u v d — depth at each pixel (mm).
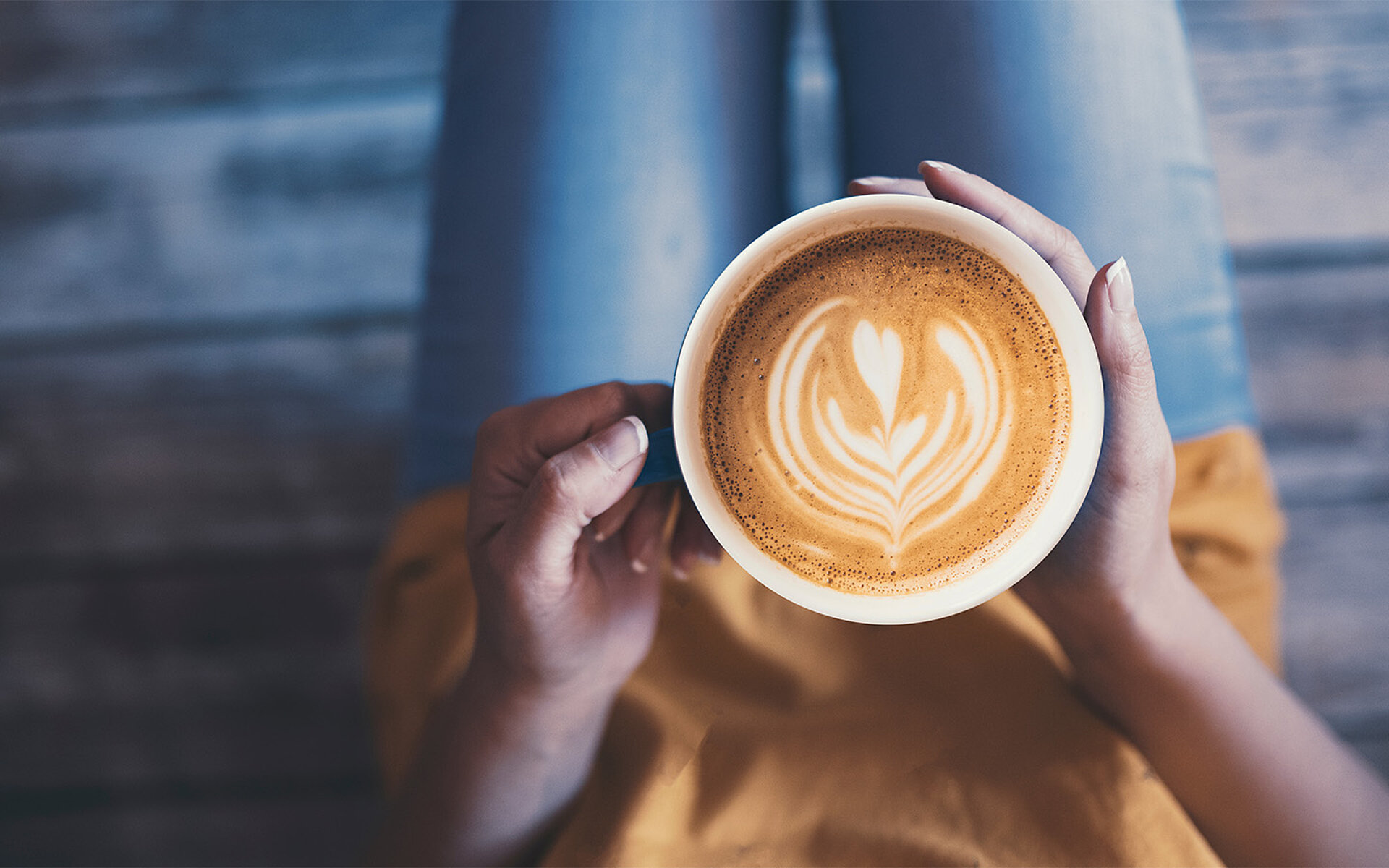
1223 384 536
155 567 680
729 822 486
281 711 676
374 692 542
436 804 479
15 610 680
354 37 669
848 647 515
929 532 440
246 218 677
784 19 579
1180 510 520
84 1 677
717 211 544
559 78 541
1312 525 634
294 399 676
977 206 445
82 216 681
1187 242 533
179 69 677
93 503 682
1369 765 627
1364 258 635
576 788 497
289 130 673
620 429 419
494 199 543
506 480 447
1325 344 636
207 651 678
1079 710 489
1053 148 526
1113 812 469
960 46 532
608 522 453
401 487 561
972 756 490
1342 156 636
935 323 441
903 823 481
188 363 677
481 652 460
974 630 508
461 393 542
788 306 444
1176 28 542
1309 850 466
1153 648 458
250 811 675
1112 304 420
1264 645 521
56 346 681
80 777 680
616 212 539
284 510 677
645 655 487
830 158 652
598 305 538
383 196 672
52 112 681
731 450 444
